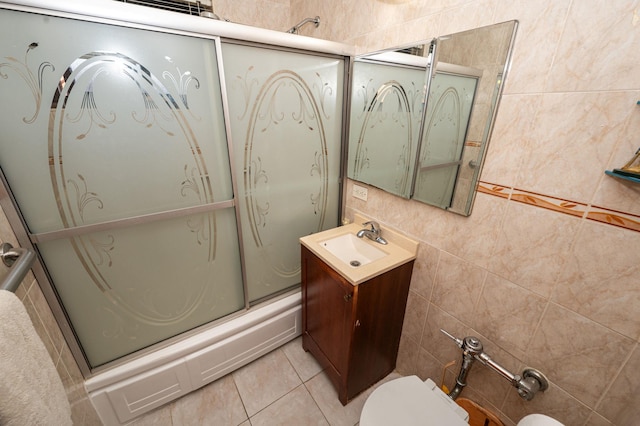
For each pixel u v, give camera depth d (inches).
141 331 50.1
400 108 49.1
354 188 65.2
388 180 55.0
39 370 24.9
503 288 39.7
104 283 43.8
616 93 26.0
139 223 42.9
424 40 42.3
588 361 32.9
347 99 59.7
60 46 32.1
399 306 55.0
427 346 54.7
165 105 40.4
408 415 39.3
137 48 36.3
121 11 33.2
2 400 20.4
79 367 44.7
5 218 33.5
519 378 38.1
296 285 70.0
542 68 30.7
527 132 33.2
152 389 51.5
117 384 47.9
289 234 63.7
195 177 46.4
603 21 25.7
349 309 46.3
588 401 33.7
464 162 40.6
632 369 29.5
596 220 29.4
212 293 56.3
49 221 37.1
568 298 33.2
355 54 55.9
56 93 33.3
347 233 61.4
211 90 43.5
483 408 46.2
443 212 45.8
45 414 23.8
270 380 60.9
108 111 36.7
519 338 39.3
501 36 33.1
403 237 53.9
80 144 36.2
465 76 38.0
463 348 43.3
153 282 48.4
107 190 39.6
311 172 61.7
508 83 33.9
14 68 30.7
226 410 54.9
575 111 29.0
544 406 38.3
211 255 53.3
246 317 60.4
